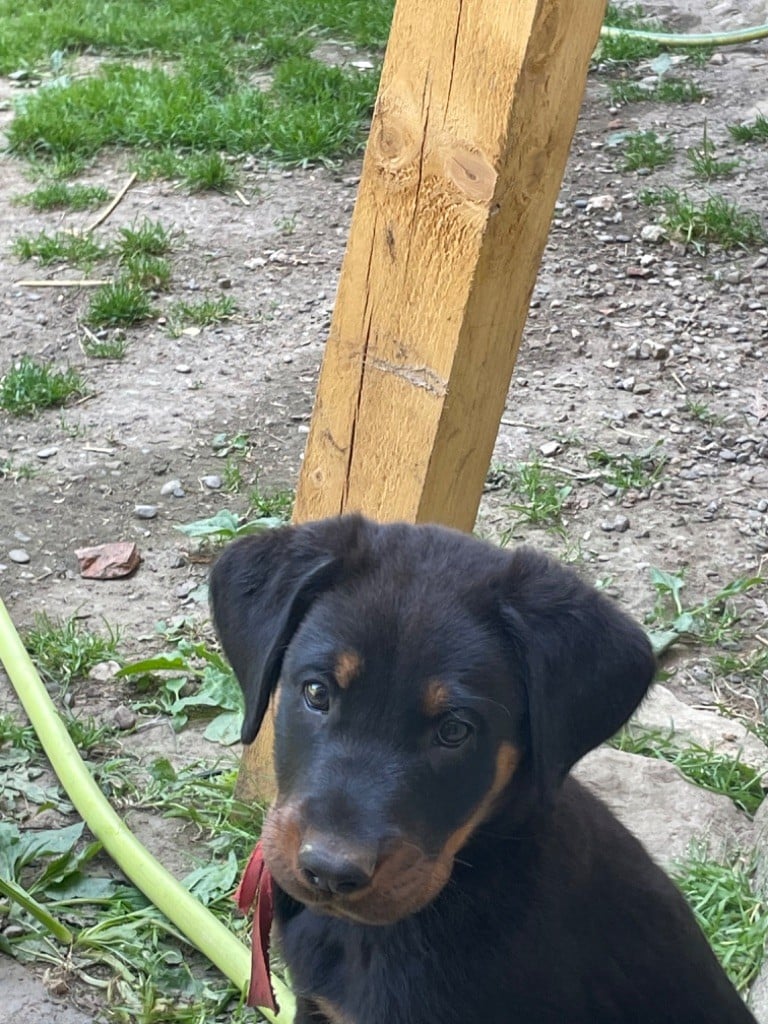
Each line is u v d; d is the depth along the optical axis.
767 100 2.18
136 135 2.05
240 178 1.97
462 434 0.79
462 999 0.59
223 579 0.64
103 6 2.60
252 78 2.28
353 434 0.82
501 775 0.58
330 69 2.20
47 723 0.96
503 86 0.71
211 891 0.86
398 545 0.61
